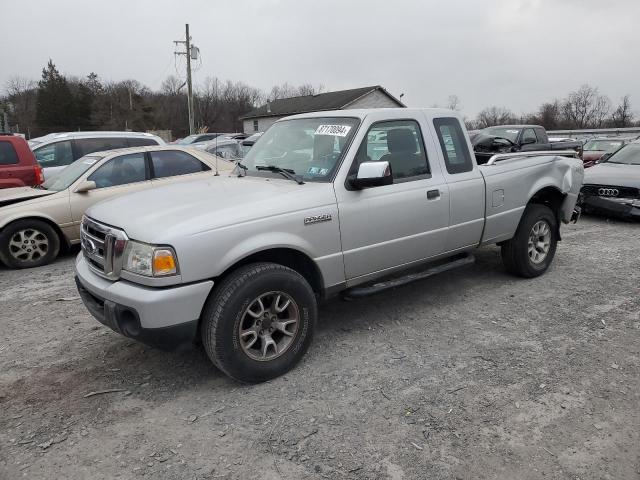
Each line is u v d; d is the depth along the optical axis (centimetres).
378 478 256
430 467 264
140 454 278
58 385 354
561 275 578
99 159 730
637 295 508
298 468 265
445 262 490
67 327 457
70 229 703
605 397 324
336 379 353
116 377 364
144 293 307
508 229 520
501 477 256
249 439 289
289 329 362
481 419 303
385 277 451
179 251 307
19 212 663
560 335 418
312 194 367
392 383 346
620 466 262
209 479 258
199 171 786
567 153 611
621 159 1017
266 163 437
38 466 269
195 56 3628
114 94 7244
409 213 420
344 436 290
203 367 376
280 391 339
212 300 326
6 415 317
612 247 714
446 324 445
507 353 387
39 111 6825
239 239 328
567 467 262
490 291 527
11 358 397
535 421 300
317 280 381
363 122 405
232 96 7538
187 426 303
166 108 7094
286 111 5203
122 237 324
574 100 6844
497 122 7019
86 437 294
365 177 366
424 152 445
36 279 618
